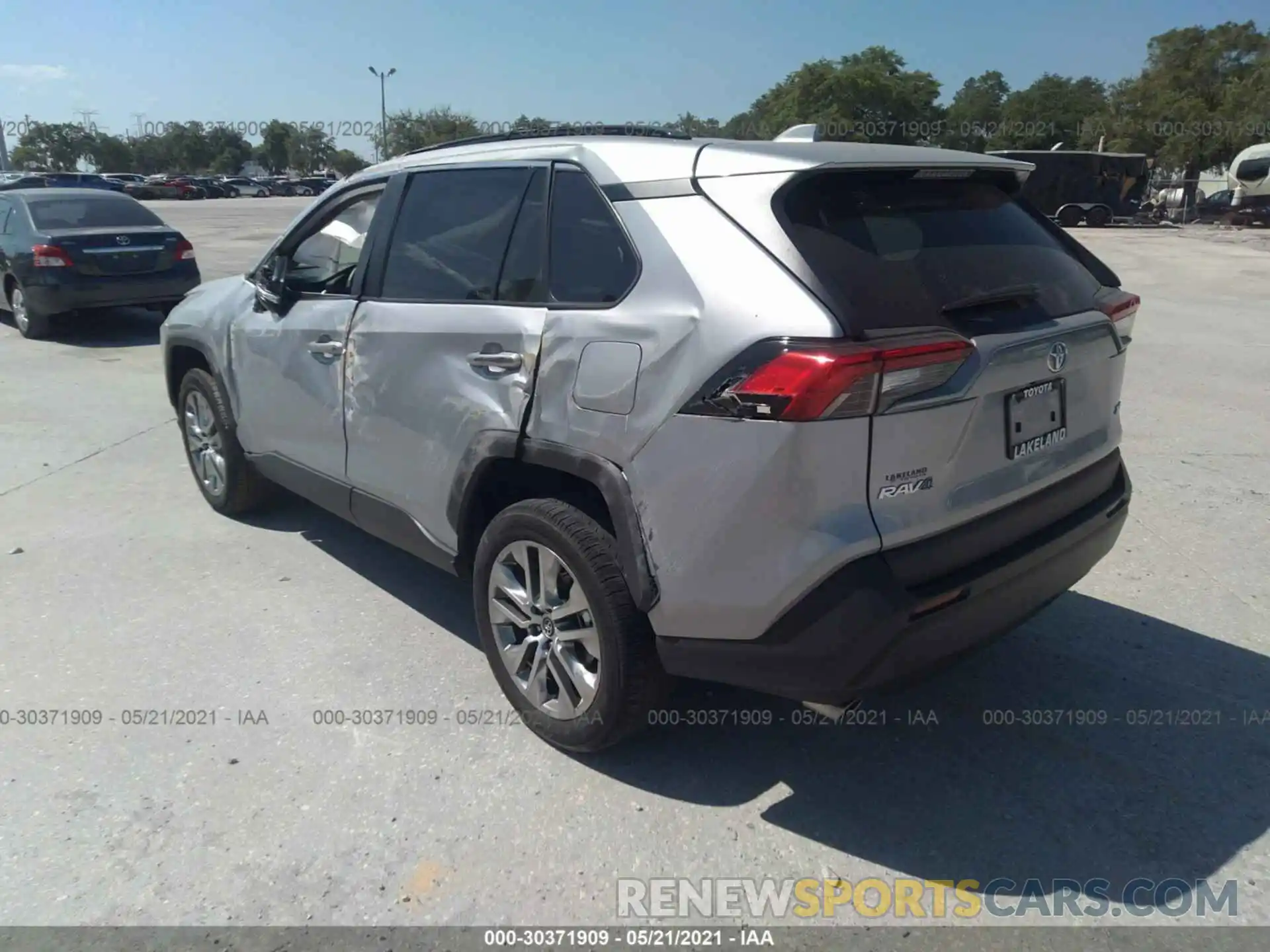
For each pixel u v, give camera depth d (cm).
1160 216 3675
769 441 240
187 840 275
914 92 5031
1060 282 301
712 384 249
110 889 257
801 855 272
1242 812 288
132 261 1048
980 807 291
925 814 288
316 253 413
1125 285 1686
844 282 245
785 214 254
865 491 243
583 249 294
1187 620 406
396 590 436
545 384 293
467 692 352
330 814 287
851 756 314
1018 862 269
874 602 241
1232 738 324
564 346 287
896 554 248
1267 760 312
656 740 322
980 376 254
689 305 258
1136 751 317
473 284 328
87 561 465
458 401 322
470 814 287
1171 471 602
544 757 313
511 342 304
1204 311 1344
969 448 259
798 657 251
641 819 285
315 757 313
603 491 278
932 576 257
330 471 402
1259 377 882
